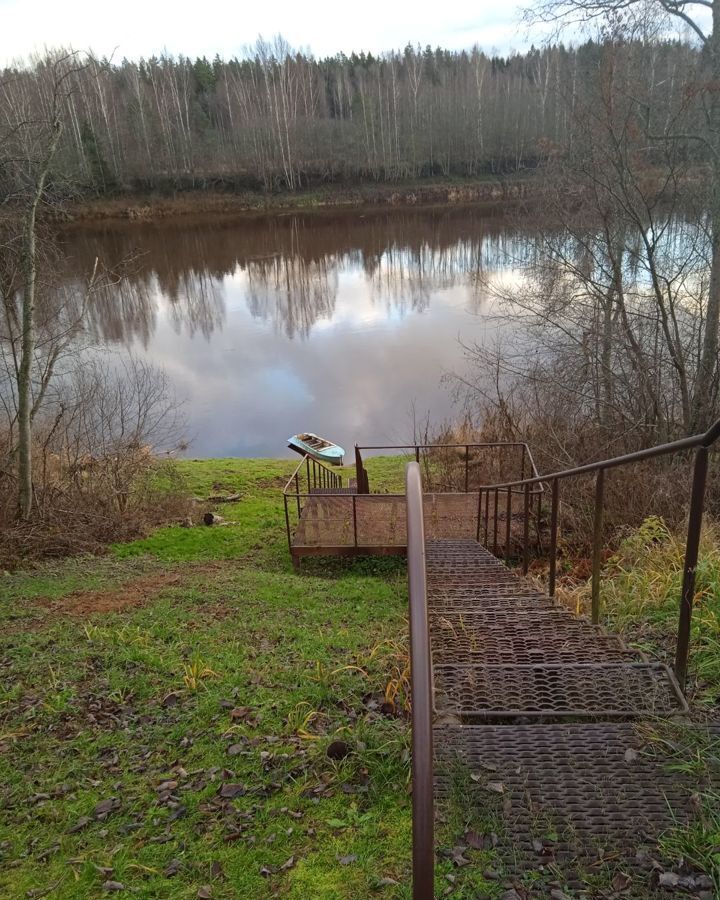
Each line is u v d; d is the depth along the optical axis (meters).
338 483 12.38
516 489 8.91
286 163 57.84
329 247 38.03
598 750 2.34
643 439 10.68
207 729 3.23
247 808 2.62
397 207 51.31
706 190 10.10
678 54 9.97
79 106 51.09
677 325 10.88
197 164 58.16
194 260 35.69
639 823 2.04
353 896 2.12
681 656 2.66
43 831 2.62
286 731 3.14
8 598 6.15
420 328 21.66
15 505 9.31
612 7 9.69
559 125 12.95
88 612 5.56
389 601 5.95
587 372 11.42
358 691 3.47
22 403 8.91
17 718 3.50
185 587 6.46
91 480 10.30
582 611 4.35
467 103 58.88
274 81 64.81
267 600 5.94
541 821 2.07
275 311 25.50
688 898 1.78
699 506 2.48
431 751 1.37
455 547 7.19
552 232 11.67
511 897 1.84
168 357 20.47
